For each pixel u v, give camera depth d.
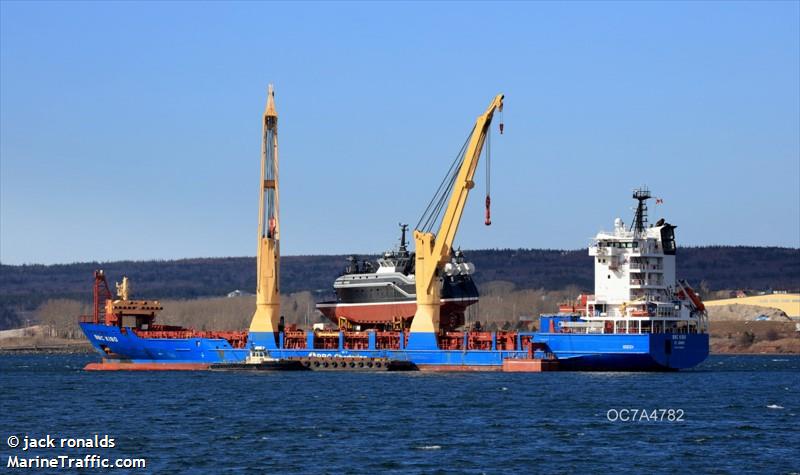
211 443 173.50
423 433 182.38
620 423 193.12
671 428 187.62
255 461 158.50
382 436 179.50
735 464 156.75
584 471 152.00
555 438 177.25
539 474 150.12
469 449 167.50
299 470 152.38
